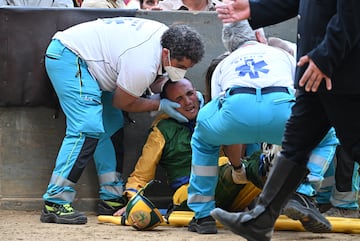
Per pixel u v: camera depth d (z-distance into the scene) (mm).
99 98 16812
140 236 14562
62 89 16688
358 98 9875
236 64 14078
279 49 14945
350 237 14781
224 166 16781
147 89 17781
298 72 10352
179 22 18875
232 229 11234
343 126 10055
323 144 14734
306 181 14227
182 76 16469
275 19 11125
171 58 16156
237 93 13516
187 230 15578
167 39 16141
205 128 14102
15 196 18781
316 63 9406
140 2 21359
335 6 9719
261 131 13484
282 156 10906
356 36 9305
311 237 14664
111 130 18031
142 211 15320
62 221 16422
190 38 16062
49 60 16781
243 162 16297
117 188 18000
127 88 16406
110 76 16688
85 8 18391
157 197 18953
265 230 11109
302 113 10594
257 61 13984
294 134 10734
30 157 18750
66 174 16516
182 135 17672
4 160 18734
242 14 11086
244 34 14969
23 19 18219
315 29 9867
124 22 16891
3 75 18266
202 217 15039
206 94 17562
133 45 16422
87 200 18812
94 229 15602
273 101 13344
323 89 9836
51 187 16578
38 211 18688
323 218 13836
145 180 17875
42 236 14414
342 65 9672
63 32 17000
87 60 16594
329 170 17531
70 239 14031
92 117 16594
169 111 17359
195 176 14945
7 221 16797
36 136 18719
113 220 16594
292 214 13656
